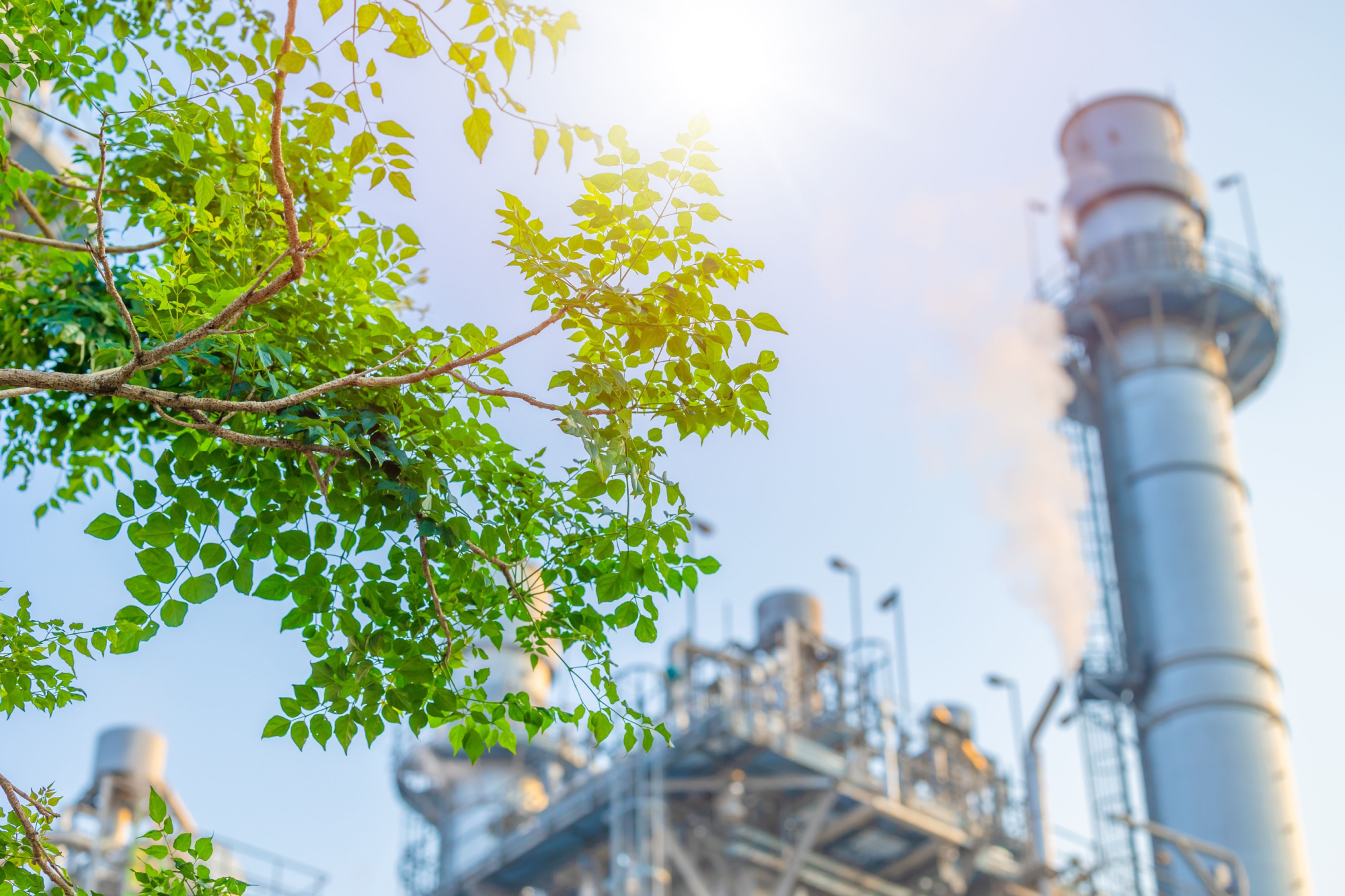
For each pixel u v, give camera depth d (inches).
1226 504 1988.2
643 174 284.7
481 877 1651.1
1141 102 2277.3
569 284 293.4
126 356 336.8
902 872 1651.1
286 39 261.4
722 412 302.2
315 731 294.4
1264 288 2107.5
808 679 1581.0
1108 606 1977.1
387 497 303.4
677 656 1540.4
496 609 318.0
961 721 1727.4
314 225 306.5
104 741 1328.7
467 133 273.0
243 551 295.6
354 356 314.2
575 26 265.3
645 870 1384.1
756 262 293.9
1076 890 1610.5
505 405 308.3
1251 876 1722.4
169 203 306.0
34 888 304.8
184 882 308.2
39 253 366.3
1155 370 2080.5
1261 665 1879.9
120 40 375.9
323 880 1194.6
